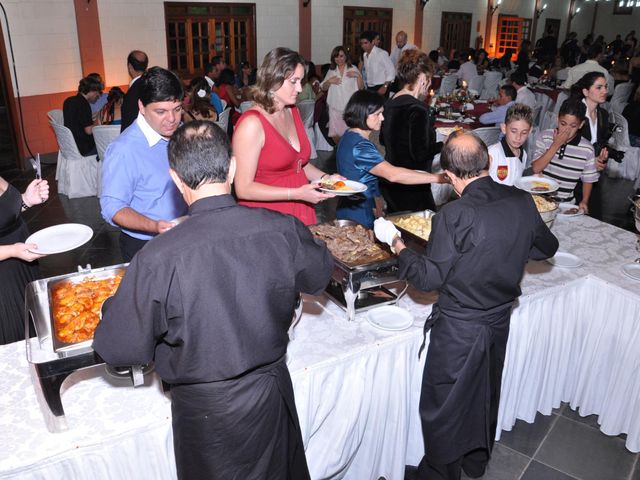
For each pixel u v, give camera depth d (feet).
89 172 16.78
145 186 6.41
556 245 5.47
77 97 16.42
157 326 3.50
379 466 6.25
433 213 7.16
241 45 28.07
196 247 3.47
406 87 8.91
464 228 4.88
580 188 10.43
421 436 6.40
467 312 5.29
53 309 4.76
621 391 7.07
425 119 8.74
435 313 5.57
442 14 39.88
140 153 6.25
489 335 5.34
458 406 5.56
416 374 5.98
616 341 6.97
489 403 5.56
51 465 4.06
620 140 18.28
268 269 3.67
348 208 7.88
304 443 5.37
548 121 21.21
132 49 23.61
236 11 27.17
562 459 7.07
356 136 7.43
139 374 4.39
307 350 5.27
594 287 6.95
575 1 56.34
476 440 5.80
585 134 9.22
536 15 51.62
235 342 3.62
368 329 5.65
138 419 4.37
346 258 5.71
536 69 33.37
